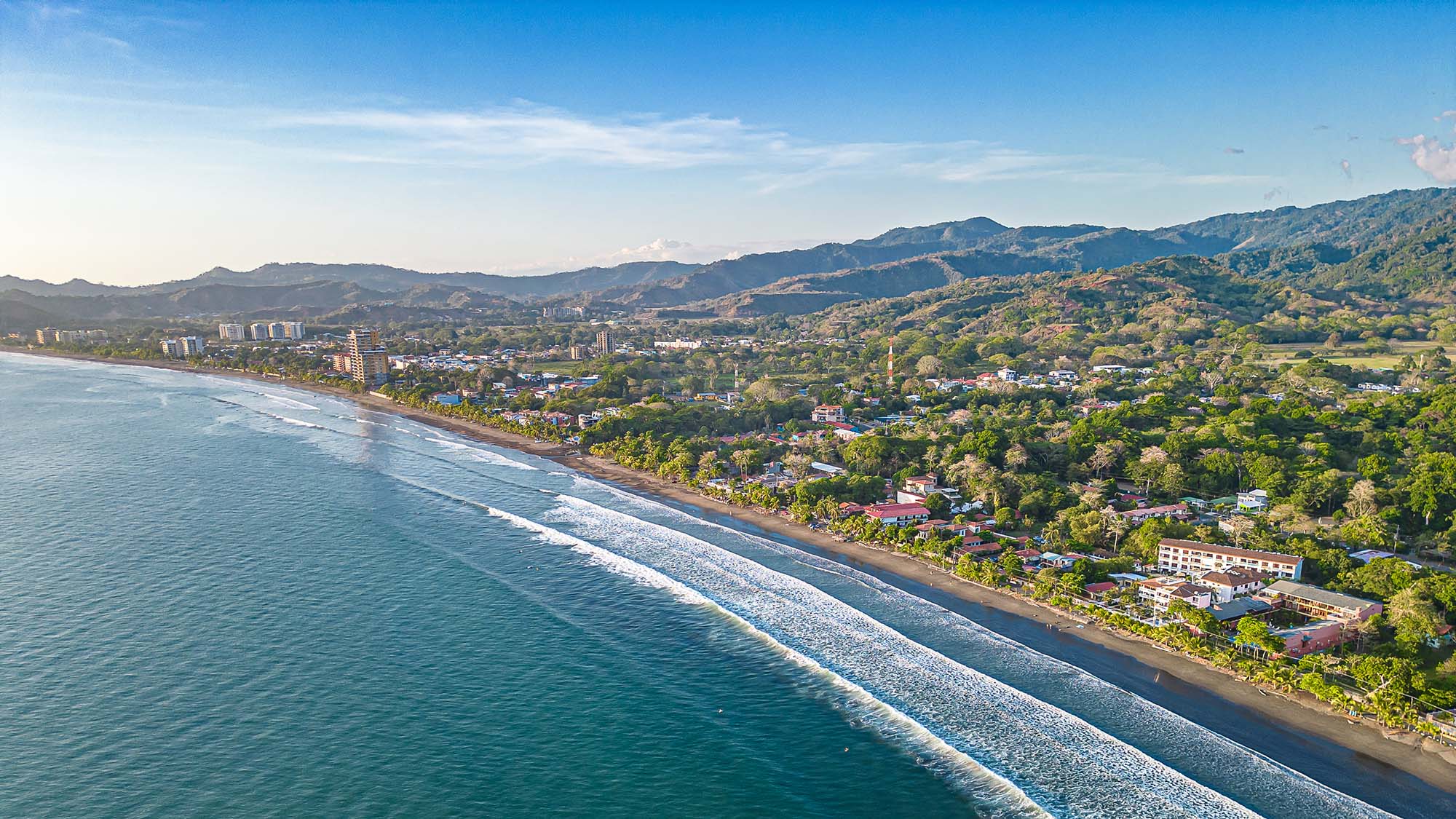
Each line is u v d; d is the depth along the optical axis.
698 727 108.50
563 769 99.00
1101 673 122.94
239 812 89.56
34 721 105.38
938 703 114.12
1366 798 94.19
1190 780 97.00
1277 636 125.69
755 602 148.25
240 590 150.62
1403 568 144.75
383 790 94.25
